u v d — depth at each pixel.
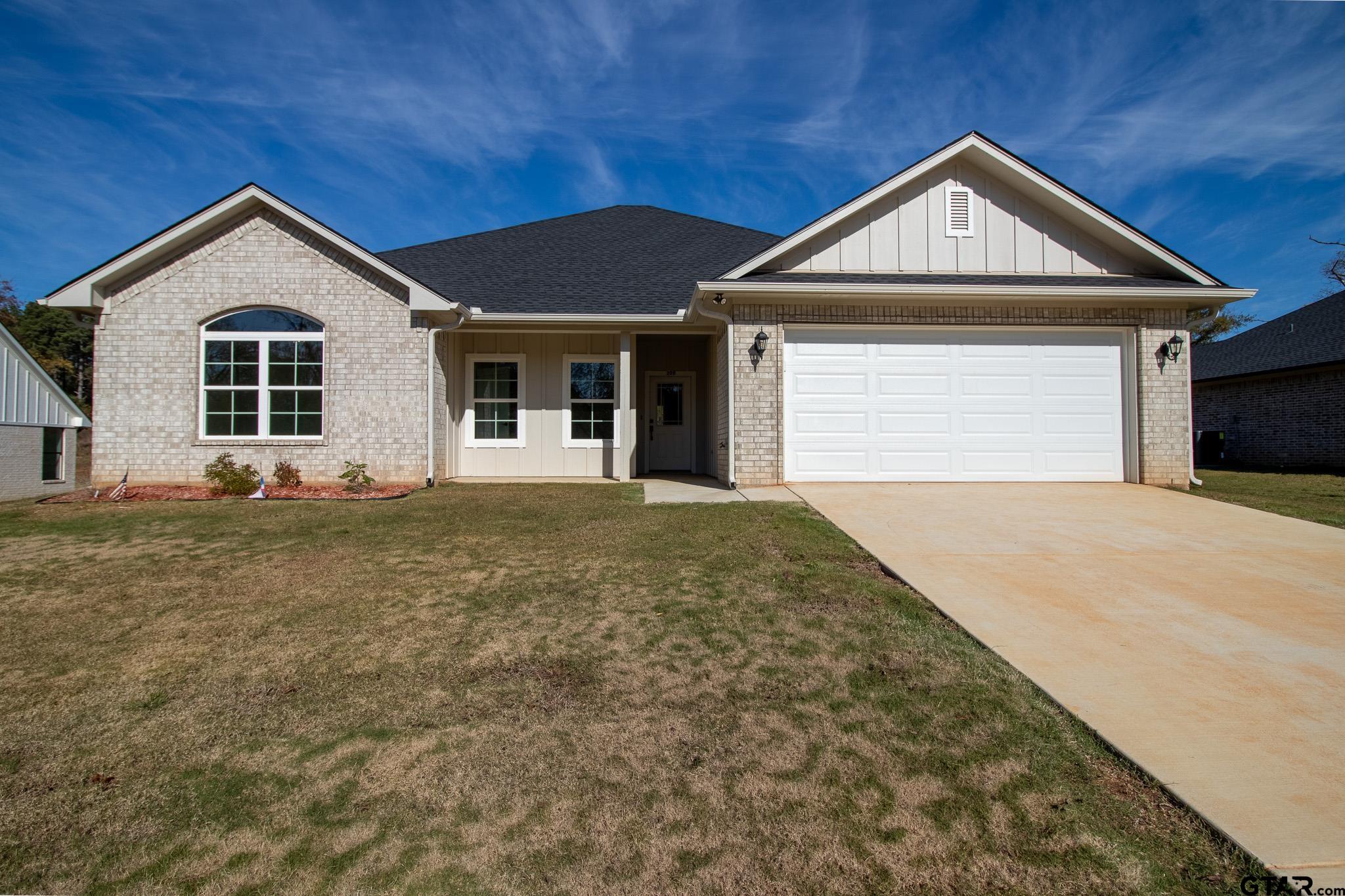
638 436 13.31
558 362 12.12
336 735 2.71
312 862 1.95
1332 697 2.97
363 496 9.01
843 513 7.27
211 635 3.79
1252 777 2.33
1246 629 3.84
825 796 2.26
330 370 10.17
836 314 9.61
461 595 4.51
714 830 2.09
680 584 4.73
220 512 7.70
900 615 4.09
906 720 2.79
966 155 10.04
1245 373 18.28
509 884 1.86
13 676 3.25
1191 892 1.80
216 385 10.19
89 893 1.83
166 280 10.12
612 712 2.88
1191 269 9.73
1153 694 3.01
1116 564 5.24
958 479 9.73
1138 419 9.73
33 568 5.21
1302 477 13.14
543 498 8.79
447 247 14.33
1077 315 9.77
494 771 2.43
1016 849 1.98
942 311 9.66
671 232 15.45
